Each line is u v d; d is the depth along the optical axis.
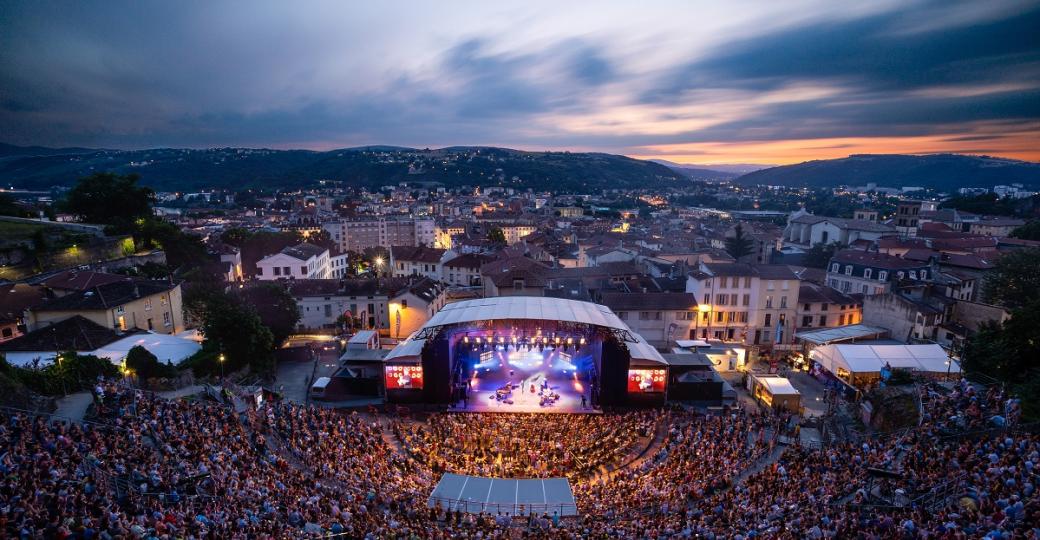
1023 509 21.86
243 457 32.28
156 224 101.00
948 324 66.31
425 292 84.19
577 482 38.34
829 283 93.94
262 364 60.78
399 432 45.66
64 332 52.72
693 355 59.16
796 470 32.66
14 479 23.05
